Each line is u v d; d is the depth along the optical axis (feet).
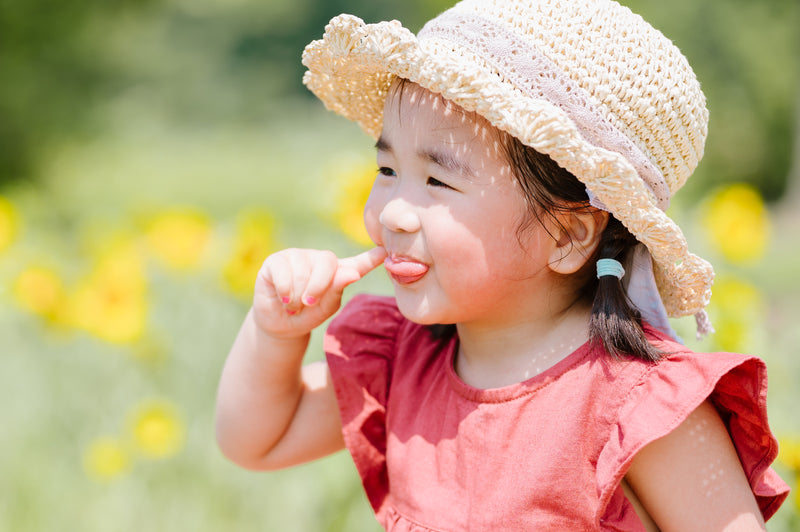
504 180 4.15
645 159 4.26
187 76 83.46
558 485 4.12
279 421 5.09
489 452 4.33
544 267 4.32
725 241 10.01
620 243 4.37
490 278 4.21
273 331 4.80
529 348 4.45
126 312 10.53
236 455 5.16
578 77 4.10
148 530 9.54
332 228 11.18
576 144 3.85
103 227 16.81
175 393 11.12
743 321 8.23
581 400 4.17
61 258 17.49
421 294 4.29
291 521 9.41
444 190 4.17
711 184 44.04
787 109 44.14
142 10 48.80
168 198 44.73
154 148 63.21
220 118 83.10
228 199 45.37
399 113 4.27
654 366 4.09
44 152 40.96
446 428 4.57
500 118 3.87
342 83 4.91
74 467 10.55
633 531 4.06
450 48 4.19
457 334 4.84
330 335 5.18
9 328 12.89
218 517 9.68
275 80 94.79
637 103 4.18
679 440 4.05
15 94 39.68
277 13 104.22
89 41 43.39
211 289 12.53
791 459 6.70
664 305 4.65
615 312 4.20
